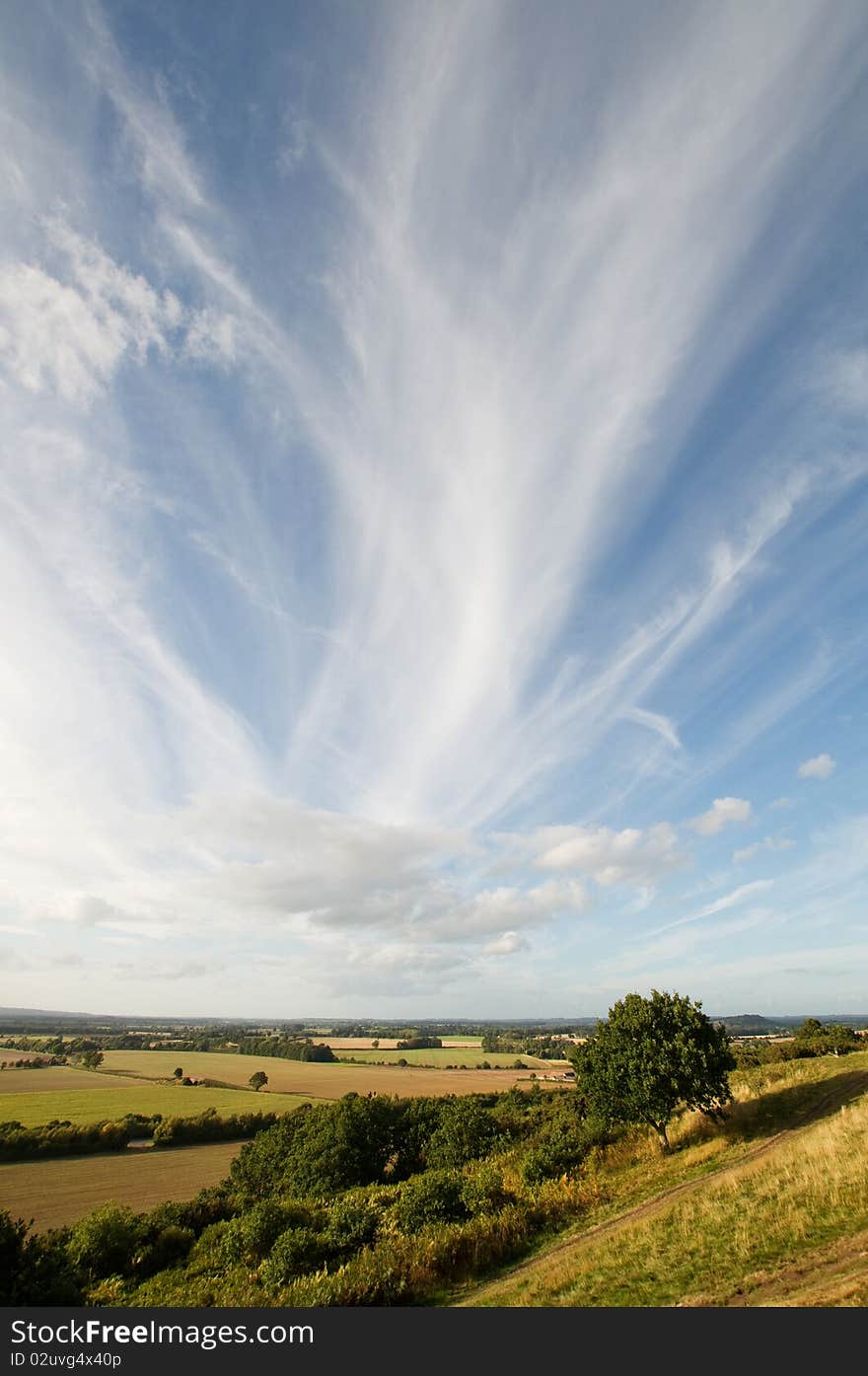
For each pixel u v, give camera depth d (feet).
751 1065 190.49
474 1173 104.37
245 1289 66.69
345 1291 56.95
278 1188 148.05
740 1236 51.03
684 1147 91.25
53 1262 77.36
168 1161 217.36
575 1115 144.66
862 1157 58.80
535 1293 51.96
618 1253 55.57
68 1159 217.77
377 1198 98.12
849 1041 184.44
